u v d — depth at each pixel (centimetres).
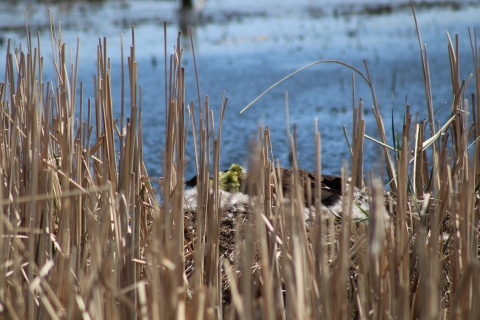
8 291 641
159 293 619
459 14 4759
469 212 665
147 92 2698
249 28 4725
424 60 941
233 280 558
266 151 788
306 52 3566
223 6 6569
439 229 777
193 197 1100
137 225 740
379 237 604
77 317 610
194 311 595
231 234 938
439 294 616
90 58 3394
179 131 717
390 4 5950
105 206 642
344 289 593
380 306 622
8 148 758
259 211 562
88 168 754
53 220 792
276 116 2258
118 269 668
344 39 3975
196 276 629
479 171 821
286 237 635
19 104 773
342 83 2741
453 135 911
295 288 569
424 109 2228
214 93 2675
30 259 620
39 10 5775
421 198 878
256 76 2986
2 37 3962
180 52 733
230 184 1266
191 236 859
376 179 592
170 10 6059
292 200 606
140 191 794
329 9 5866
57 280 638
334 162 1741
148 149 1911
